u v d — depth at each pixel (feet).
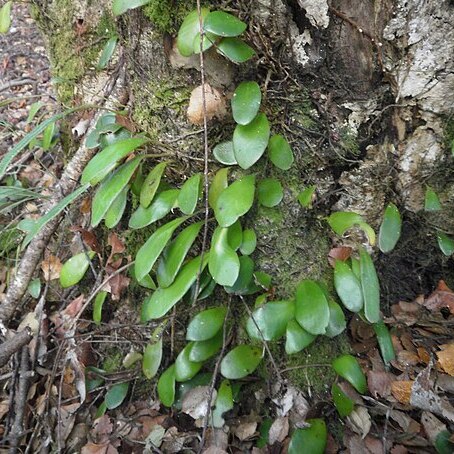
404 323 1.50
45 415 1.42
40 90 2.80
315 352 1.39
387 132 1.37
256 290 1.35
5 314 1.61
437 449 1.20
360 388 1.26
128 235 1.54
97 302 1.52
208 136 1.36
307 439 1.22
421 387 1.30
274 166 1.35
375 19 1.22
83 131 1.73
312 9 1.21
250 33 1.23
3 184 2.04
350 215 1.31
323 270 1.42
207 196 1.23
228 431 1.33
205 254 1.30
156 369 1.39
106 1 1.57
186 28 1.18
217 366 1.30
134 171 1.33
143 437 1.37
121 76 1.56
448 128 1.34
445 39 1.21
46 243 1.62
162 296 1.25
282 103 1.32
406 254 1.55
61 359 1.54
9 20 1.65
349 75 1.29
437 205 1.38
